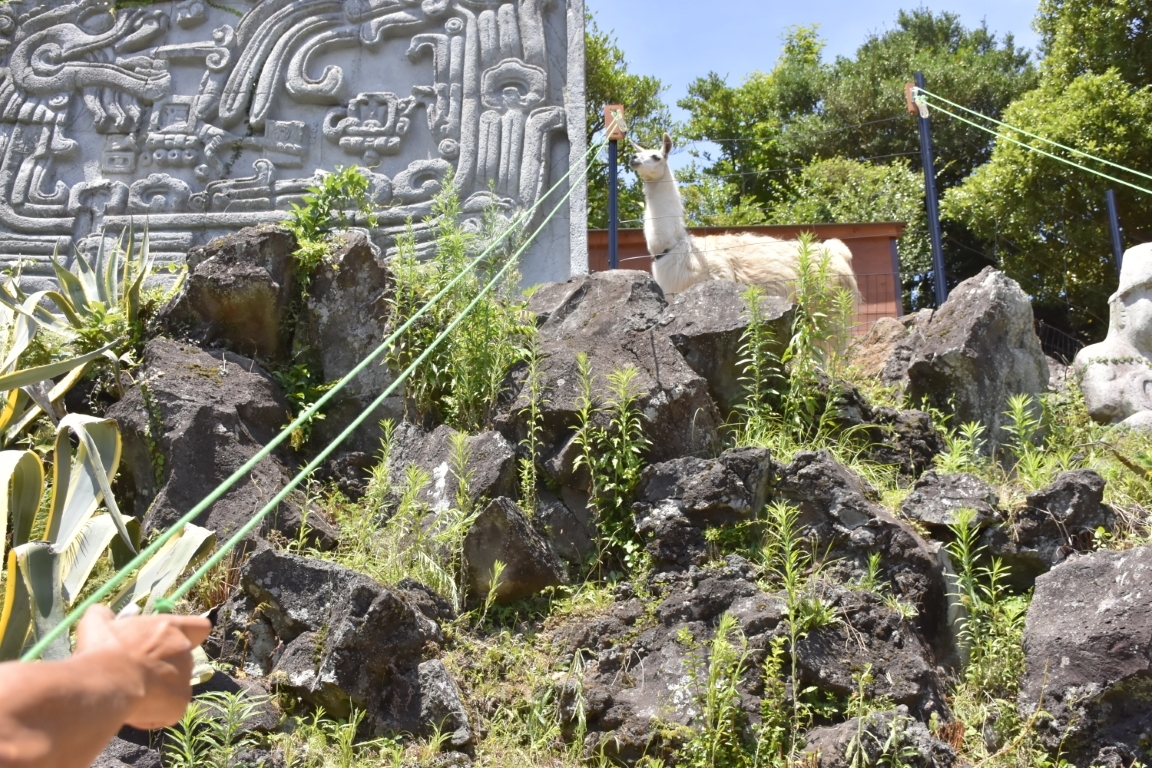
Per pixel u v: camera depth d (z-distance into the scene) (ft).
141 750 12.88
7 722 4.91
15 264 31.12
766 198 76.74
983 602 16.24
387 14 32.60
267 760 13.38
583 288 22.16
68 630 13.52
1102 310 57.26
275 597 15.16
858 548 16.49
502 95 31.35
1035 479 18.22
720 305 20.79
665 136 31.60
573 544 17.90
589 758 14.15
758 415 19.35
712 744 13.67
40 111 32.83
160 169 32.19
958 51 81.82
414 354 20.92
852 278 29.71
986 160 76.95
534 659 15.53
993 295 21.54
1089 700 13.80
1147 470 18.61
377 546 17.47
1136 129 53.01
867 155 76.79
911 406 21.63
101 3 33.60
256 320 21.50
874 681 14.47
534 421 18.83
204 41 33.17
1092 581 14.94
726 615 14.56
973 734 14.24
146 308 21.89
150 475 18.29
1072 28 59.57
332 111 32.14
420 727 14.32
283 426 20.25
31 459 14.65
